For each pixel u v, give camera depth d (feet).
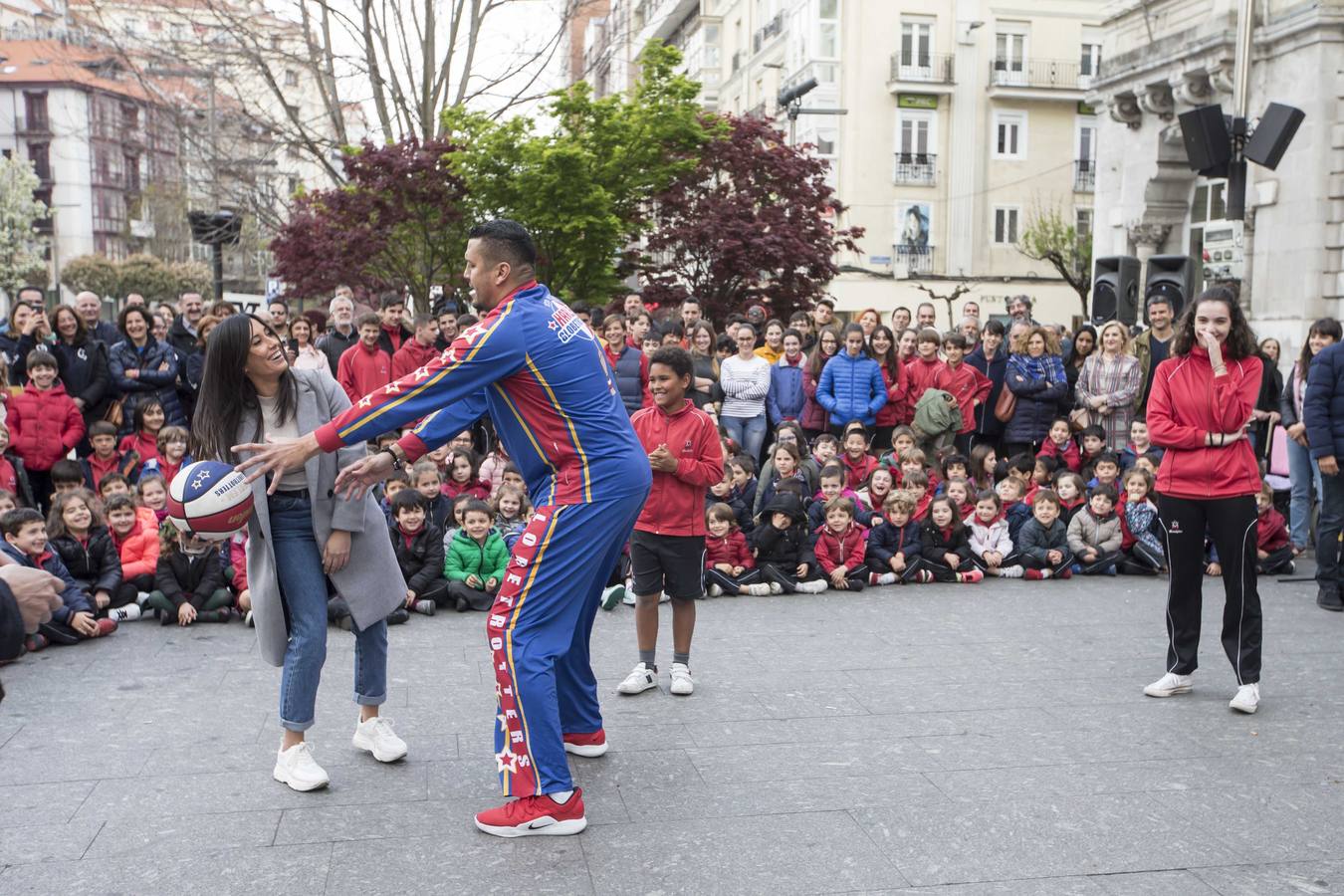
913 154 109.60
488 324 11.32
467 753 13.74
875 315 33.19
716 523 23.65
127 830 11.43
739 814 11.87
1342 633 19.92
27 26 172.65
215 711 15.35
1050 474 27.45
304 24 57.31
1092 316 46.65
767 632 20.12
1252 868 10.63
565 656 13.23
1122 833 11.39
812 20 107.45
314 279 45.19
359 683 13.38
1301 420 26.22
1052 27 111.24
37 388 26.18
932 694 16.24
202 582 20.70
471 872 10.55
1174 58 55.26
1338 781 12.87
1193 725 14.84
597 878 10.42
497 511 23.66
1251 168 51.83
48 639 18.89
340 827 11.53
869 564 24.56
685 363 16.01
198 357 29.89
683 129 47.09
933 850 10.98
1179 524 15.81
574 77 66.74
